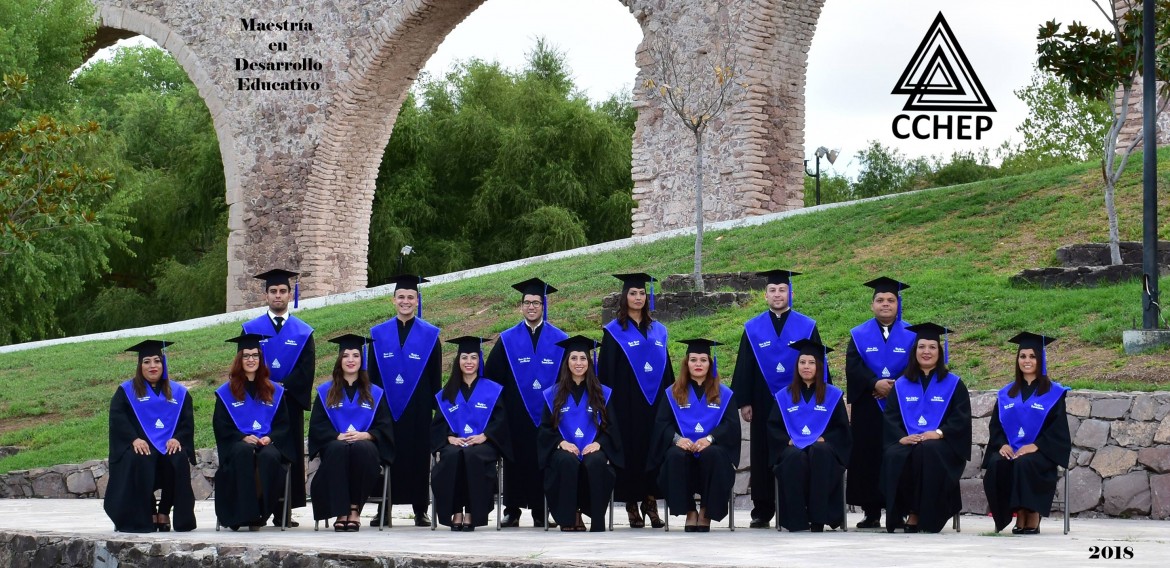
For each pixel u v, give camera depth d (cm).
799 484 988
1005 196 2014
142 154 4672
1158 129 2072
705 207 2564
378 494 1099
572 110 4119
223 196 4138
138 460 1019
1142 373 1195
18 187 1638
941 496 962
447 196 4206
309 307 2559
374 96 3203
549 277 2197
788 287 1085
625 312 1093
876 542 859
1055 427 952
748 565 680
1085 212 1828
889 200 2191
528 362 1098
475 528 1055
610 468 1011
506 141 4078
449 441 1038
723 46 2542
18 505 1389
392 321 1136
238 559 800
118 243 3164
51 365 2286
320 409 1057
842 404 1012
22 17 3039
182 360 2122
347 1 3164
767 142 2538
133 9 3544
